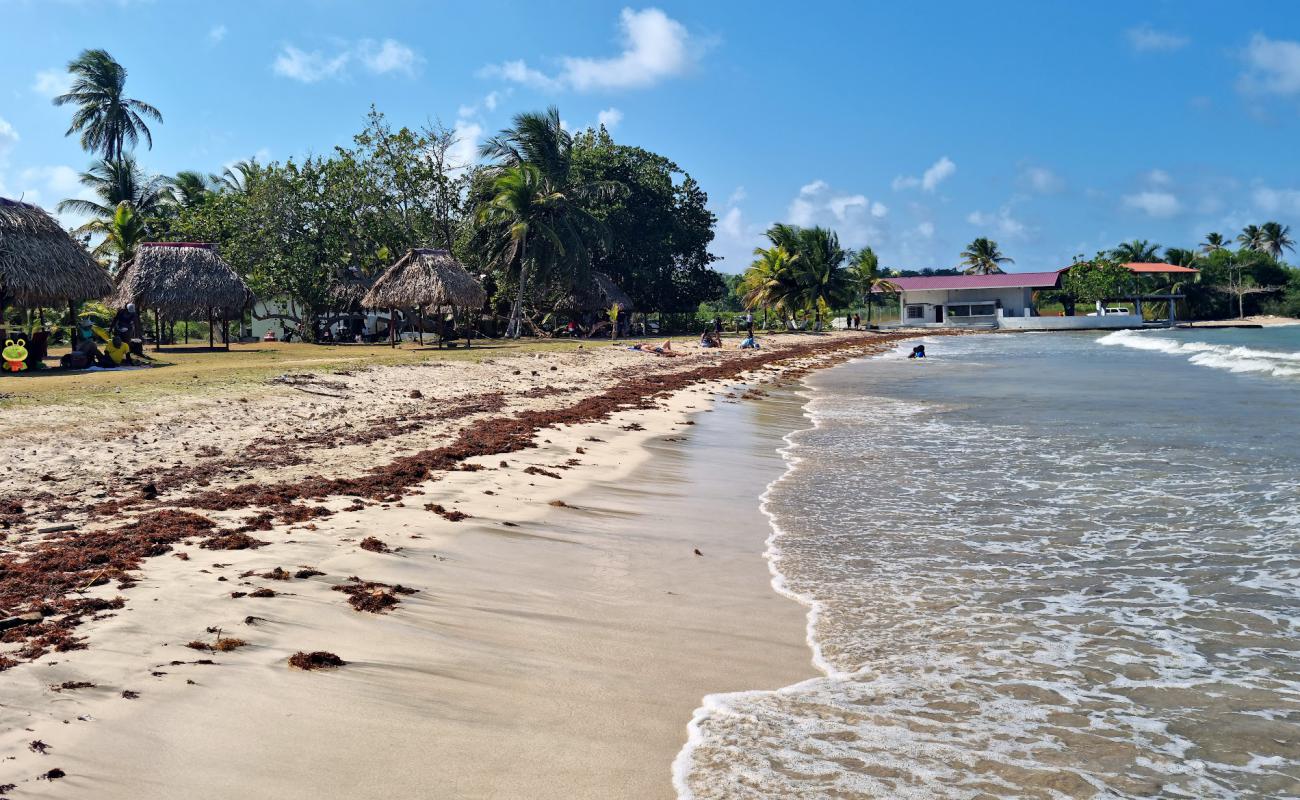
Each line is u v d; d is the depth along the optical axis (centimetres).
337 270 4744
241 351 3172
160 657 459
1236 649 556
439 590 623
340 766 375
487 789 366
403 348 3478
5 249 2002
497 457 1178
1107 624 603
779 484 1120
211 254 3195
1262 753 421
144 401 1403
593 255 6288
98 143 5466
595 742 416
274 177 4584
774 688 491
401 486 942
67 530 697
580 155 6284
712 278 7106
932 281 9175
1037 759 413
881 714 460
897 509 969
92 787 341
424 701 445
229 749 379
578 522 869
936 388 2597
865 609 633
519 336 5066
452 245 5291
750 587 684
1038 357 4300
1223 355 3947
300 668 464
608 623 590
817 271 7219
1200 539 827
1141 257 11200
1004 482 1115
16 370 1950
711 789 377
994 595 667
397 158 4844
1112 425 1645
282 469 995
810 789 381
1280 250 12388
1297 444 1368
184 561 628
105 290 2267
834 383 2844
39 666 434
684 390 2406
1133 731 444
